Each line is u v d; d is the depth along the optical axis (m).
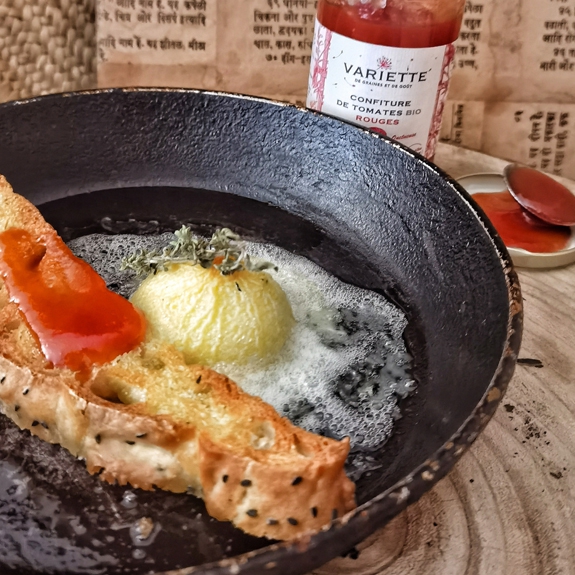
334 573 0.20
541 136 0.43
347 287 0.27
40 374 0.20
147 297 0.23
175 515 0.19
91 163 0.30
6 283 0.22
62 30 0.38
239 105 0.30
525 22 0.40
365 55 0.29
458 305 0.25
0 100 0.38
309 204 0.30
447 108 0.43
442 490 0.22
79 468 0.20
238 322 0.22
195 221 0.29
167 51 0.39
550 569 0.20
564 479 0.23
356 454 0.21
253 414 0.19
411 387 0.23
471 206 0.25
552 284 0.30
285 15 0.39
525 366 0.27
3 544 0.18
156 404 0.19
